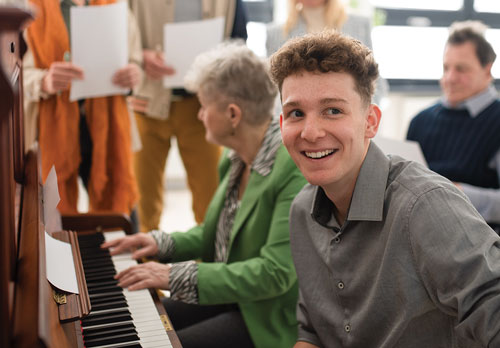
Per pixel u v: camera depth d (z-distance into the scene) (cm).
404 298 93
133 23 242
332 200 107
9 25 49
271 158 145
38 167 123
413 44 567
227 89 144
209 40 244
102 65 206
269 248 137
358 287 102
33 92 198
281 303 143
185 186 557
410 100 566
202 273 133
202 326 141
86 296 97
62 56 208
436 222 87
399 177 97
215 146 275
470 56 213
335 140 94
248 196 146
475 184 214
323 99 92
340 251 104
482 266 80
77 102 213
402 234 92
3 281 55
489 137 211
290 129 96
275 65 97
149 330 107
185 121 269
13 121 104
